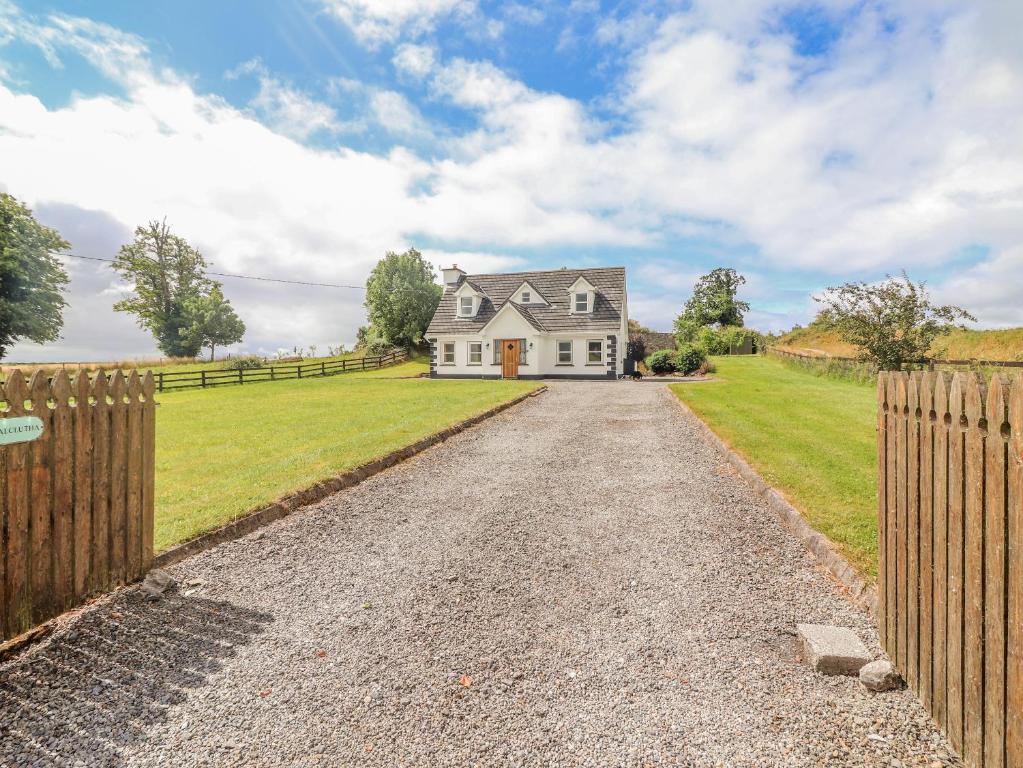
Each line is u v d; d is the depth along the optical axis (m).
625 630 3.59
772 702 2.84
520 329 30.31
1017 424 1.97
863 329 18.56
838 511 5.45
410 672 3.15
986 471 2.18
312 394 20.42
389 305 46.94
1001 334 23.64
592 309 30.69
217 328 53.69
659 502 6.35
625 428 11.28
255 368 34.47
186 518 5.51
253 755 2.51
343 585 4.34
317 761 2.46
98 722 2.73
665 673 3.11
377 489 7.07
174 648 3.42
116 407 4.13
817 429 10.06
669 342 45.78
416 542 5.26
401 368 39.41
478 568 4.64
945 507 2.51
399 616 3.83
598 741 2.57
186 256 52.84
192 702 2.89
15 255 34.47
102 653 3.34
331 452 8.46
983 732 2.21
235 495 6.27
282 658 3.31
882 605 3.26
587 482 7.28
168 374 30.72
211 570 4.61
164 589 4.18
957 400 2.38
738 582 4.27
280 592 4.21
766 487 6.39
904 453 2.96
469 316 32.72
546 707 2.82
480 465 8.32
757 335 44.84
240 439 10.34
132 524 4.30
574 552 4.95
